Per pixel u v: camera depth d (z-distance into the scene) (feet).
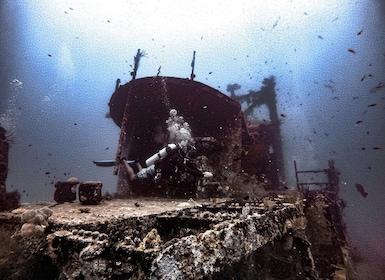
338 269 15.96
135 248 4.82
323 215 17.53
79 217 8.22
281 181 40.04
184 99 22.12
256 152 28.68
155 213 9.49
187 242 5.39
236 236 6.86
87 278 4.72
